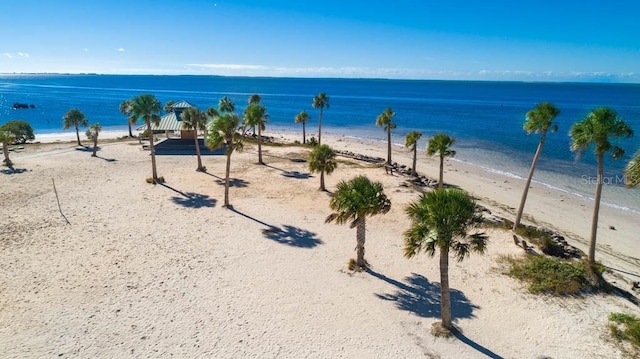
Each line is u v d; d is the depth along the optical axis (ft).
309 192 120.47
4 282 64.85
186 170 143.02
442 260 54.60
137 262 73.36
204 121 141.49
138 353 50.34
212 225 92.32
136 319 56.95
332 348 52.70
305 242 84.94
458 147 220.43
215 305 61.00
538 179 152.97
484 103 598.34
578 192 136.46
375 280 70.33
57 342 51.67
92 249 77.87
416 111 453.99
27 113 384.68
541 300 65.31
